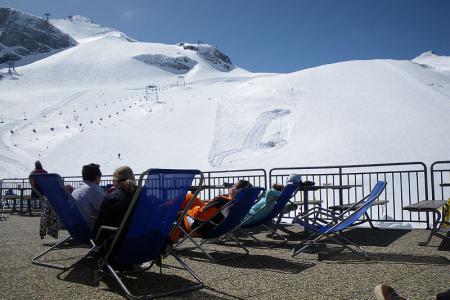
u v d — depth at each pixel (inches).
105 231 131.8
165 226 125.9
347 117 2289.6
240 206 180.5
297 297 114.4
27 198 446.6
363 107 2404.0
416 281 127.9
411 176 1164.5
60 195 143.9
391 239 219.8
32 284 134.0
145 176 116.5
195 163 1969.7
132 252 125.0
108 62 6968.5
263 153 1996.8
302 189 235.0
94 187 169.8
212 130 2394.2
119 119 2859.3
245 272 148.6
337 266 154.9
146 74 6712.6
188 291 123.1
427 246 193.2
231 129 2375.7
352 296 113.7
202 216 179.3
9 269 157.6
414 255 171.2
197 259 177.5
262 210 205.2
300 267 155.1
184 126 2536.9
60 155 2261.3
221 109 2723.9
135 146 2309.3
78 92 3964.1
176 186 123.1
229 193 220.5
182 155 2105.1
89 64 6752.0
